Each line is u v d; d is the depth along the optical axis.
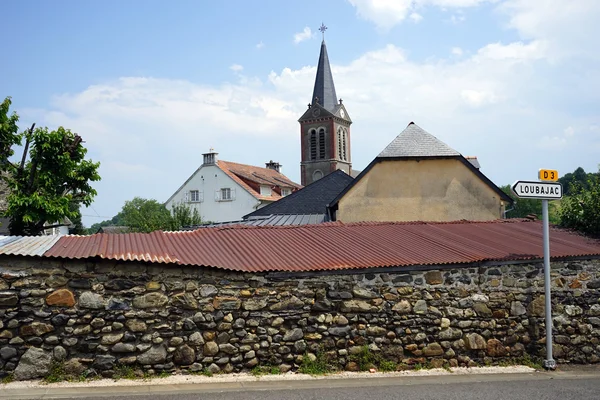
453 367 8.72
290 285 8.21
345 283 8.45
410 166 19.61
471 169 19.52
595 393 7.46
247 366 7.85
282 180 63.03
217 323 7.82
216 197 54.59
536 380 8.17
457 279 9.05
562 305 9.79
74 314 7.27
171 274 7.73
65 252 7.42
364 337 8.42
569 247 10.58
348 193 19.47
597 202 12.28
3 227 24.27
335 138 78.69
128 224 49.94
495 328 9.14
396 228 11.46
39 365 7.05
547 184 9.17
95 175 20.45
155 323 7.55
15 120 19.53
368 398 6.91
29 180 19.42
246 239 9.69
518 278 9.48
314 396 6.90
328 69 82.44
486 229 12.05
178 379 7.38
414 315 8.69
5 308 7.04
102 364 7.27
